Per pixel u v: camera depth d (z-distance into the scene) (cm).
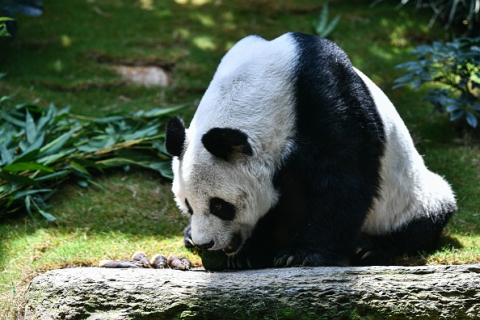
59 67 1625
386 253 955
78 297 743
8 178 1105
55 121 1284
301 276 735
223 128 785
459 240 1012
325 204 842
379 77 1550
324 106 833
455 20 1762
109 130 1290
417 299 698
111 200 1163
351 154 841
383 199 930
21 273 933
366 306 696
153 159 1265
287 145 837
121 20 1872
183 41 1752
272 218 886
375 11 1866
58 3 1969
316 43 882
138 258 938
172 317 718
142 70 1631
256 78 849
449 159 1267
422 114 1429
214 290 722
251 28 1803
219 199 829
